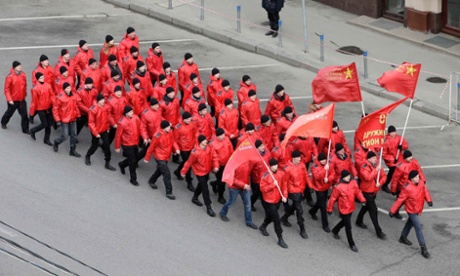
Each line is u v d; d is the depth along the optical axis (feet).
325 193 76.64
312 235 76.69
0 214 76.07
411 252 74.59
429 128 93.66
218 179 79.77
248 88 86.79
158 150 79.20
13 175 82.17
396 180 76.07
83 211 77.51
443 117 95.35
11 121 92.17
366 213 80.18
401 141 81.15
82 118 87.35
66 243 72.95
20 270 69.21
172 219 77.51
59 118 84.79
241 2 122.42
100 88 90.84
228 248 73.97
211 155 77.56
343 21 117.08
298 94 100.22
